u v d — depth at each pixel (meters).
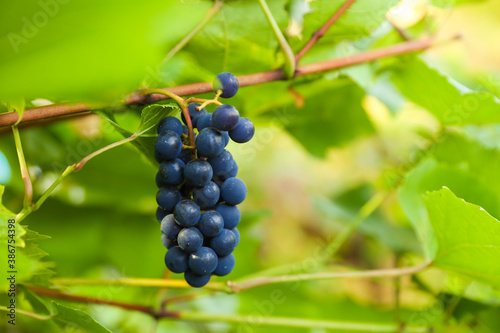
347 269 1.36
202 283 0.71
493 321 0.94
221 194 0.71
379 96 1.10
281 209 1.99
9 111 0.72
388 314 1.07
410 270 0.86
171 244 0.72
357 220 1.05
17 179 0.91
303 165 2.01
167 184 0.71
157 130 0.72
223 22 0.82
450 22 1.52
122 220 0.97
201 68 0.85
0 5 0.62
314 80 0.88
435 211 0.81
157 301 0.87
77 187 0.94
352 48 0.93
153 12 0.59
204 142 0.69
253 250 1.12
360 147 1.62
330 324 0.90
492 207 0.89
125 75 0.60
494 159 0.95
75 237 0.95
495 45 1.54
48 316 0.78
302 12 0.83
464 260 0.82
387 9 0.84
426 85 0.91
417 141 1.09
